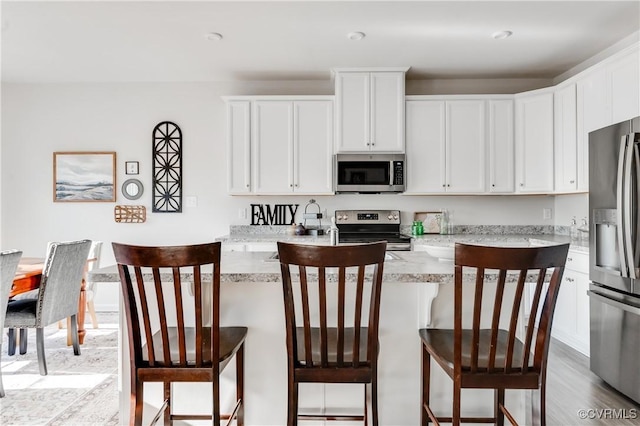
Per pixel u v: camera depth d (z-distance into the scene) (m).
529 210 4.07
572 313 3.01
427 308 1.73
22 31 2.92
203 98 4.14
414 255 2.24
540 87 4.03
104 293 4.16
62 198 4.13
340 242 3.61
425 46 3.21
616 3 2.52
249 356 1.80
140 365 1.40
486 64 3.63
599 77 2.93
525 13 2.65
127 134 4.14
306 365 1.38
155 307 1.79
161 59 3.50
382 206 4.12
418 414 1.78
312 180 3.79
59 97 4.13
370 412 1.40
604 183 2.37
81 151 4.14
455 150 3.75
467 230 4.09
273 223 4.15
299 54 3.38
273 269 1.68
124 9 2.60
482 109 3.73
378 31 2.93
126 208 4.15
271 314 1.79
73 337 2.90
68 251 2.69
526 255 1.24
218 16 2.70
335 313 1.77
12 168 4.13
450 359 1.40
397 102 3.69
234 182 3.79
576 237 3.64
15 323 2.53
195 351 1.39
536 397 1.37
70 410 2.14
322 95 4.00
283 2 2.51
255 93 4.13
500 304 1.30
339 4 2.53
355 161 3.69
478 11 2.62
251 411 1.80
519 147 3.68
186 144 4.15
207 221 4.16
